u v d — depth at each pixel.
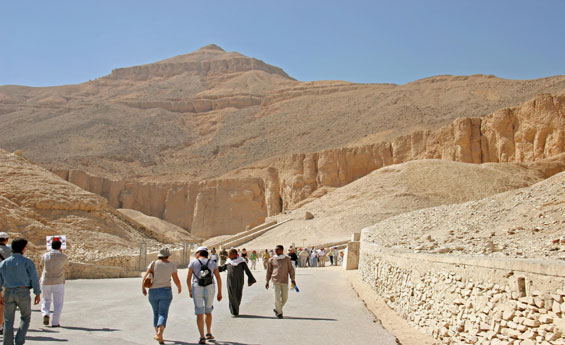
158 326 9.42
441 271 11.45
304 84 186.12
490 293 9.30
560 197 19.69
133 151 138.50
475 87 131.50
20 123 168.50
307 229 53.75
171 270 9.79
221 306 14.45
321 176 89.69
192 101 181.62
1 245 10.66
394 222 29.94
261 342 9.78
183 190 106.62
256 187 98.94
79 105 185.12
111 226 35.16
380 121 120.50
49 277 11.12
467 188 57.91
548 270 7.88
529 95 113.00
